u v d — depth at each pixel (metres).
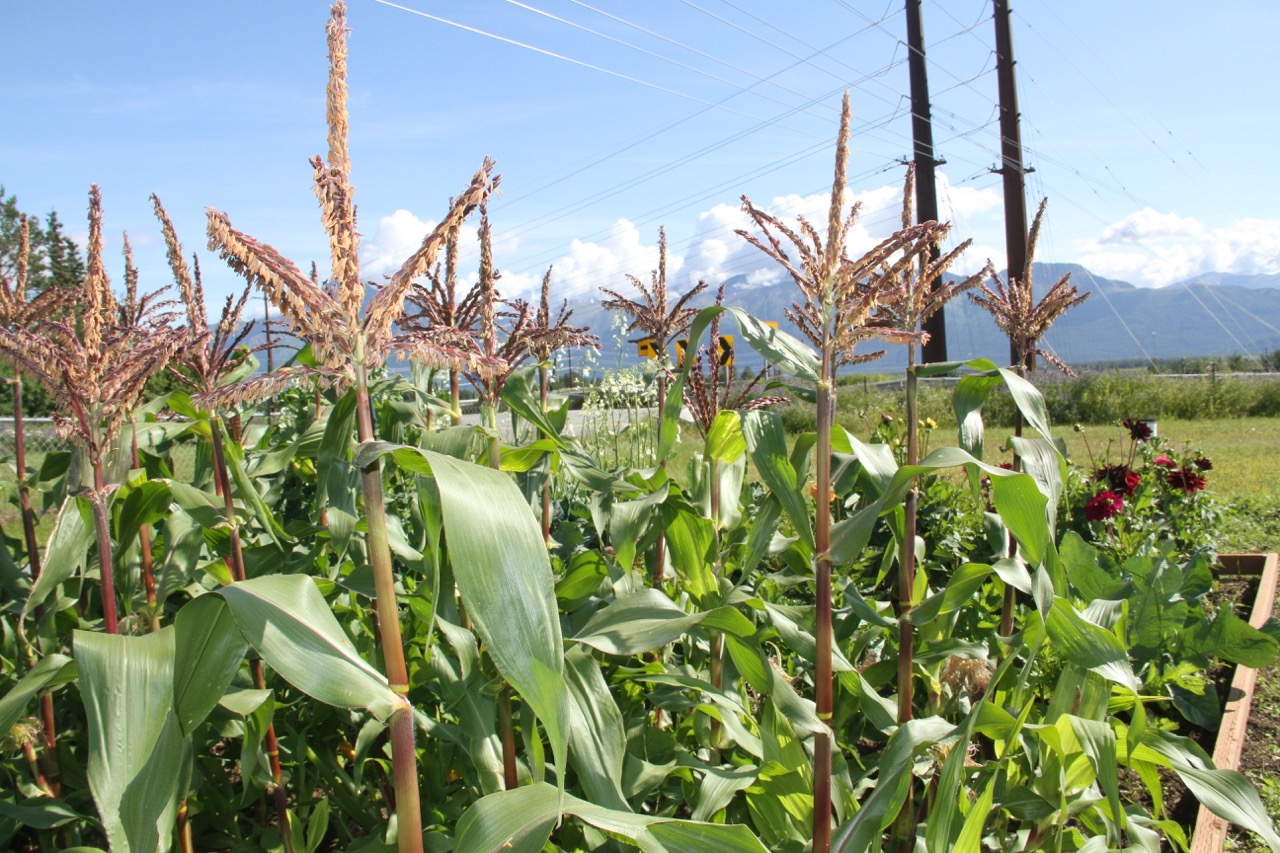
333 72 1.57
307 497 5.10
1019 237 16.89
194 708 1.53
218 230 1.47
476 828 1.56
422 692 3.00
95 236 2.17
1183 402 20.48
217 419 2.83
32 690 1.83
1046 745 2.59
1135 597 3.85
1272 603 5.50
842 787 2.46
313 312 1.61
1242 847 3.18
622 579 2.99
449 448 2.57
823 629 2.24
